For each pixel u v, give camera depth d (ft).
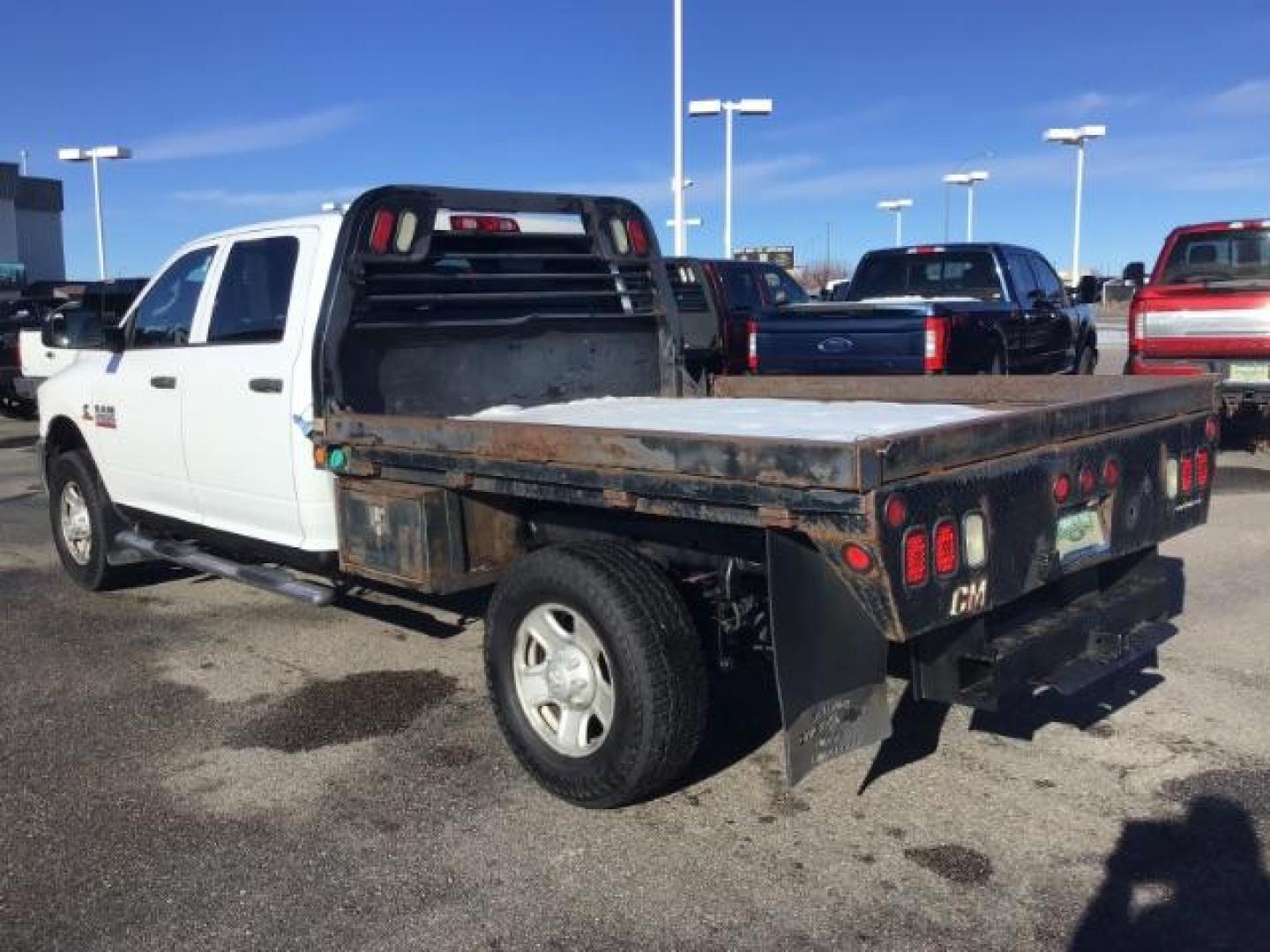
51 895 12.27
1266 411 35.04
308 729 16.74
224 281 19.92
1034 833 13.19
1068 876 12.26
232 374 18.86
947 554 11.55
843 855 12.78
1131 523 14.46
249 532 19.45
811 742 11.91
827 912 11.66
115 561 23.95
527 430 13.66
